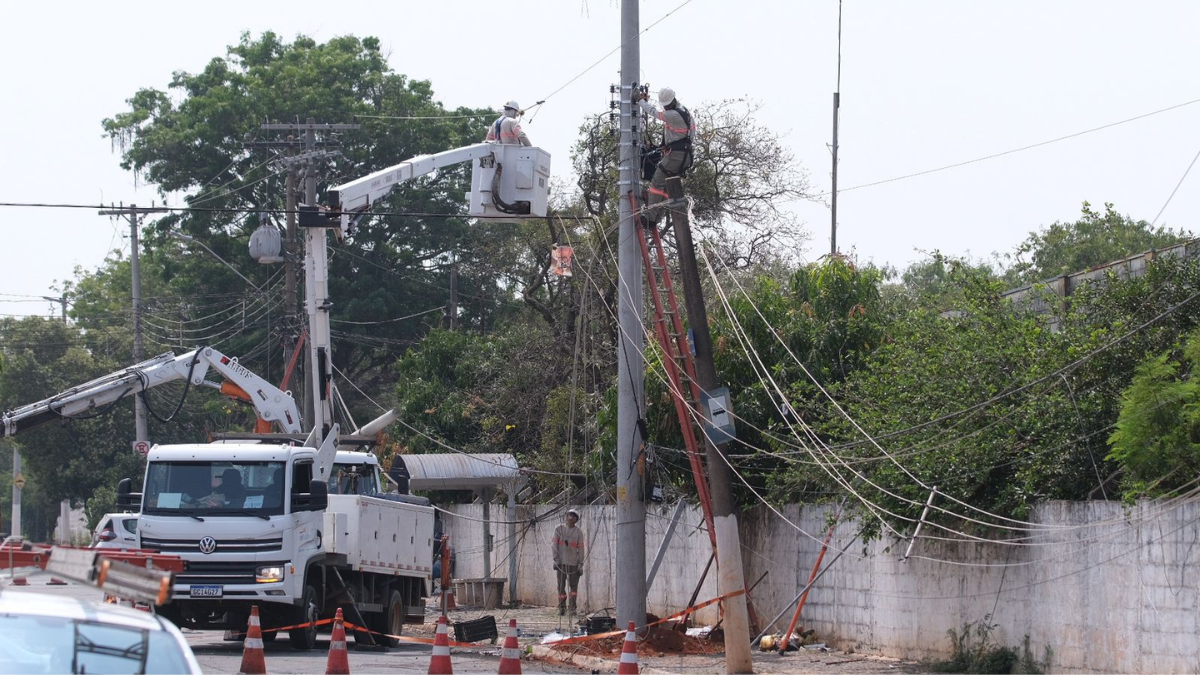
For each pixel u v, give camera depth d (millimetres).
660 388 32062
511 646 19812
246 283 74625
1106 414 21734
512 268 62719
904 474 23750
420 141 74812
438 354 59750
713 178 50312
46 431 84562
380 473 38969
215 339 74312
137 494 27672
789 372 30891
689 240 24859
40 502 95375
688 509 33469
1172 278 22734
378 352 77688
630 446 27469
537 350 53281
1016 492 21953
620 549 27469
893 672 22625
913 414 24484
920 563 24266
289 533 26781
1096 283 24484
